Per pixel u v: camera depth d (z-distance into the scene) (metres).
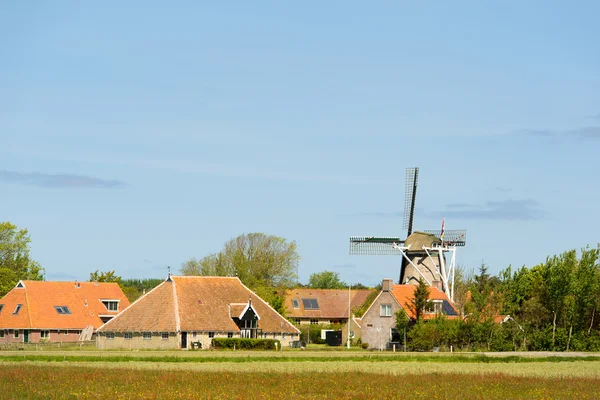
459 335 158.75
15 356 122.81
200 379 86.94
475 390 80.75
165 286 170.62
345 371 99.19
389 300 171.00
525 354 143.00
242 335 168.25
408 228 194.75
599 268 166.62
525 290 181.50
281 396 74.12
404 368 108.06
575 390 82.31
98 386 80.25
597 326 168.75
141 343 161.50
